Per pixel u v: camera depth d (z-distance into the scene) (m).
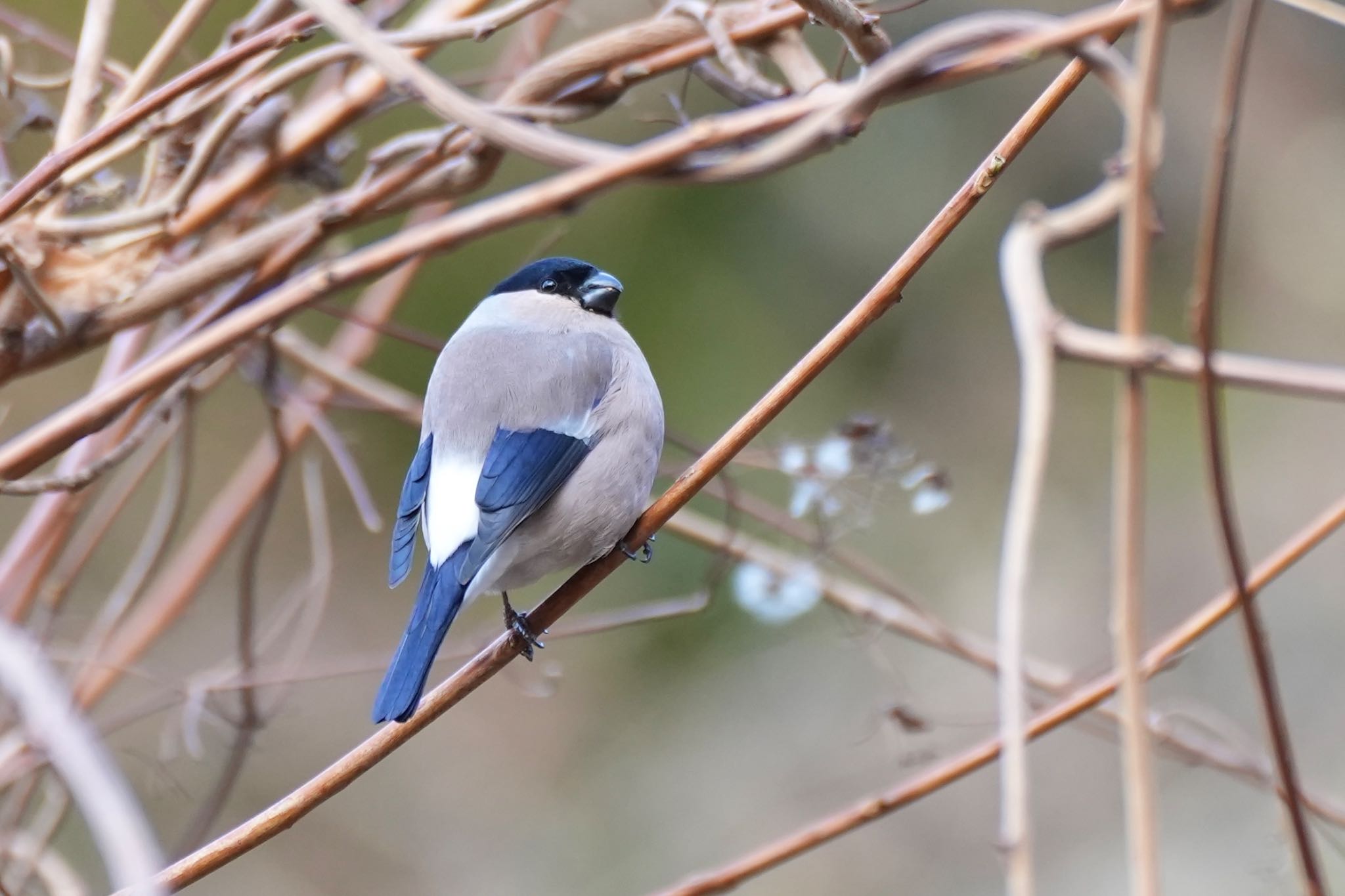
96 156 6.89
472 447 8.02
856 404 14.22
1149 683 12.99
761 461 8.48
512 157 12.77
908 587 13.49
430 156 7.53
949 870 12.68
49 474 10.66
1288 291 15.36
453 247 6.06
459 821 13.34
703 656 13.72
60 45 7.83
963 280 14.63
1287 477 14.12
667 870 12.90
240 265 7.45
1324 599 13.35
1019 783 3.92
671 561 13.85
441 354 8.75
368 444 13.75
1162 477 14.38
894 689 12.81
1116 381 14.69
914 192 14.53
